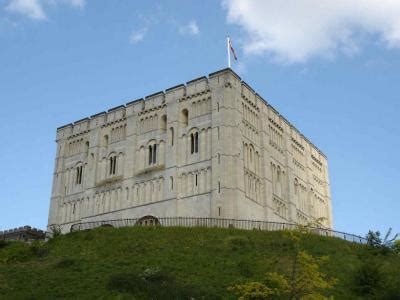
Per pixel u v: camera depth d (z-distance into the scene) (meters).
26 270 51.84
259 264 50.91
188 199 73.69
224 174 71.44
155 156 80.69
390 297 43.12
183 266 50.84
